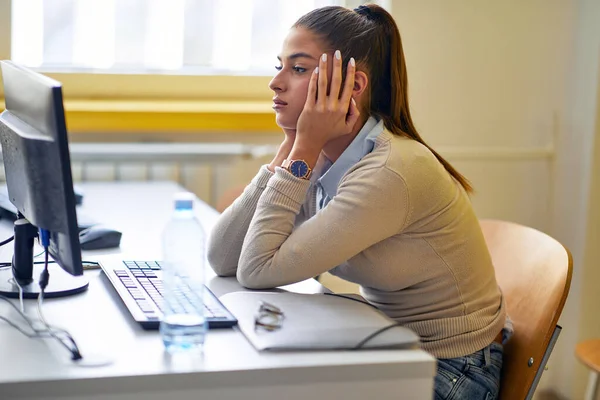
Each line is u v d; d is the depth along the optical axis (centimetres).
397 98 142
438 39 262
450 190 135
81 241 166
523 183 275
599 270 263
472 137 270
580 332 264
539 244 153
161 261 152
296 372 97
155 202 231
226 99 294
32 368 94
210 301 122
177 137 278
